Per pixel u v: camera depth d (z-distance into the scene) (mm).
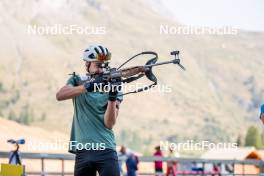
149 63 12773
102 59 13117
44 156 28531
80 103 13055
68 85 13062
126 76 12828
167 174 37344
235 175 37094
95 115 12992
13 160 23859
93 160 12938
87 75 13180
